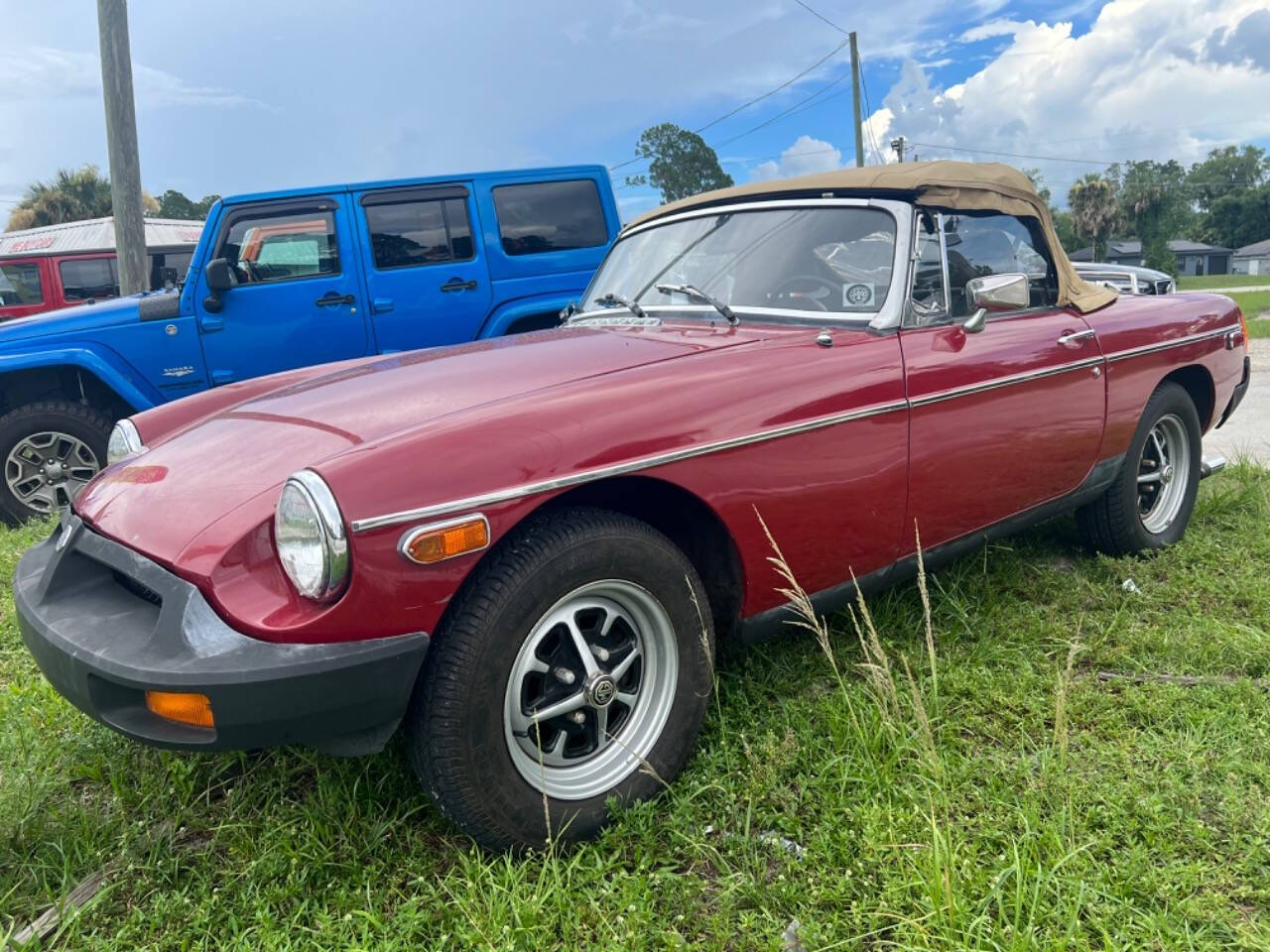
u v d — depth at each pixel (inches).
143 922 80.7
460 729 79.7
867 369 107.6
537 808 85.3
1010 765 97.3
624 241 155.4
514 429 83.9
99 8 341.1
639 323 128.3
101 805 98.2
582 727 90.7
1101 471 144.6
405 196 243.4
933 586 138.8
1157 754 98.0
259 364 233.6
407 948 75.9
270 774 100.7
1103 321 142.6
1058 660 119.4
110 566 87.2
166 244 465.4
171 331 224.2
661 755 94.3
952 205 122.3
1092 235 2738.7
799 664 119.9
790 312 120.0
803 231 125.7
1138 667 117.2
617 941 74.8
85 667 79.7
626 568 88.5
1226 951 72.3
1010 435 124.6
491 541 80.2
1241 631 124.7
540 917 78.5
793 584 99.0
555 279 259.8
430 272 245.4
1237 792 89.8
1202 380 167.0
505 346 120.4
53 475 221.1
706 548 102.3
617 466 87.4
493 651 80.3
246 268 230.5
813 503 102.9
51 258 433.1
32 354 213.8
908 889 77.9
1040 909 75.1
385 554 75.4
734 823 90.5
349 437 88.7
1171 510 163.8
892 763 93.7
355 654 75.4
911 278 116.6
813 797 93.3
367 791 94.7
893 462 109.9
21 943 78.5
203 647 75.5
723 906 78.2
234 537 79.7
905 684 112.5
